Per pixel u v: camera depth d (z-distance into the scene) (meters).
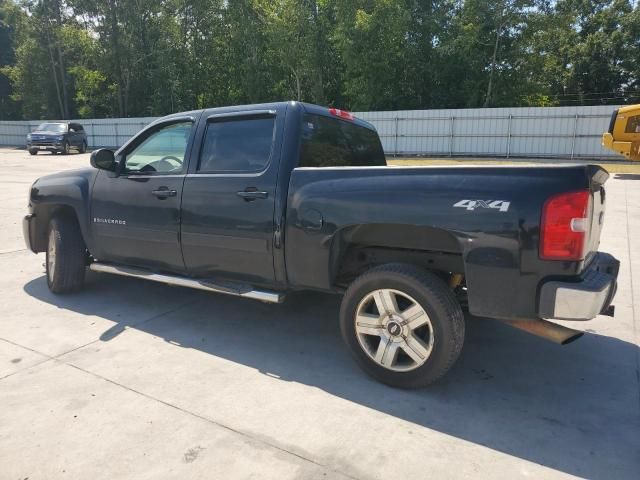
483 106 34.66
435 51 34.12
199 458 2.54
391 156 28.27
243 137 3.90
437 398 3.17
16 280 5.59
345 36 34.66
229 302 4.93
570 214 2.71
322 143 4.01
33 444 2.64
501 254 2.84
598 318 4.54
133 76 45.28
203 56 43.91
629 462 2.55
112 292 5.19
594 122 24.30
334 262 3.47
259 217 3.66
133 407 3.00
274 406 3.04
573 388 3.32
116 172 4.54
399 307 3.29
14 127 42.38
